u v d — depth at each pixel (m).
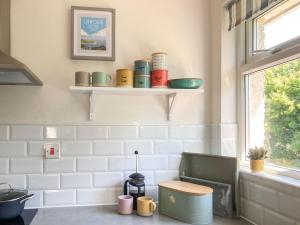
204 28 1.97
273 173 1.50
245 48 1.81
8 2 1.71
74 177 1.78
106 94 1.83
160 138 1.89
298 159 1.39
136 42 1.89
